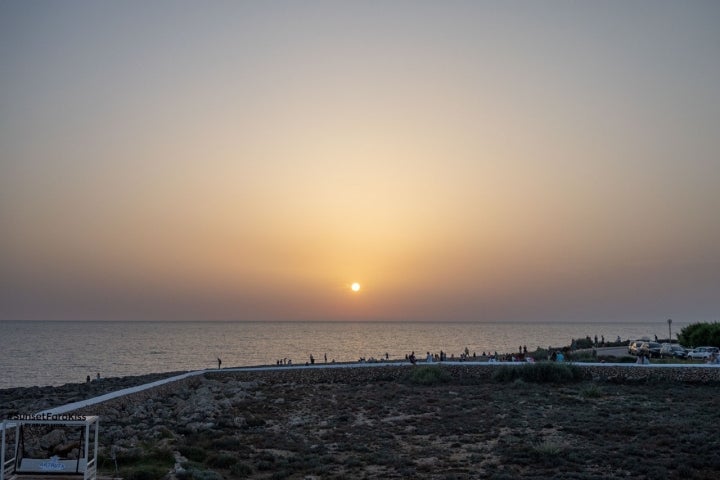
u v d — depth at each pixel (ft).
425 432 121.19
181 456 101.04
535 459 97.25
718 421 122.11
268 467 95.96
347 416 140.15
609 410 137.49
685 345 285.23
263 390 191.83
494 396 161.79
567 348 286.05
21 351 572.10
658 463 92.02
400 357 470.80
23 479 67.62
